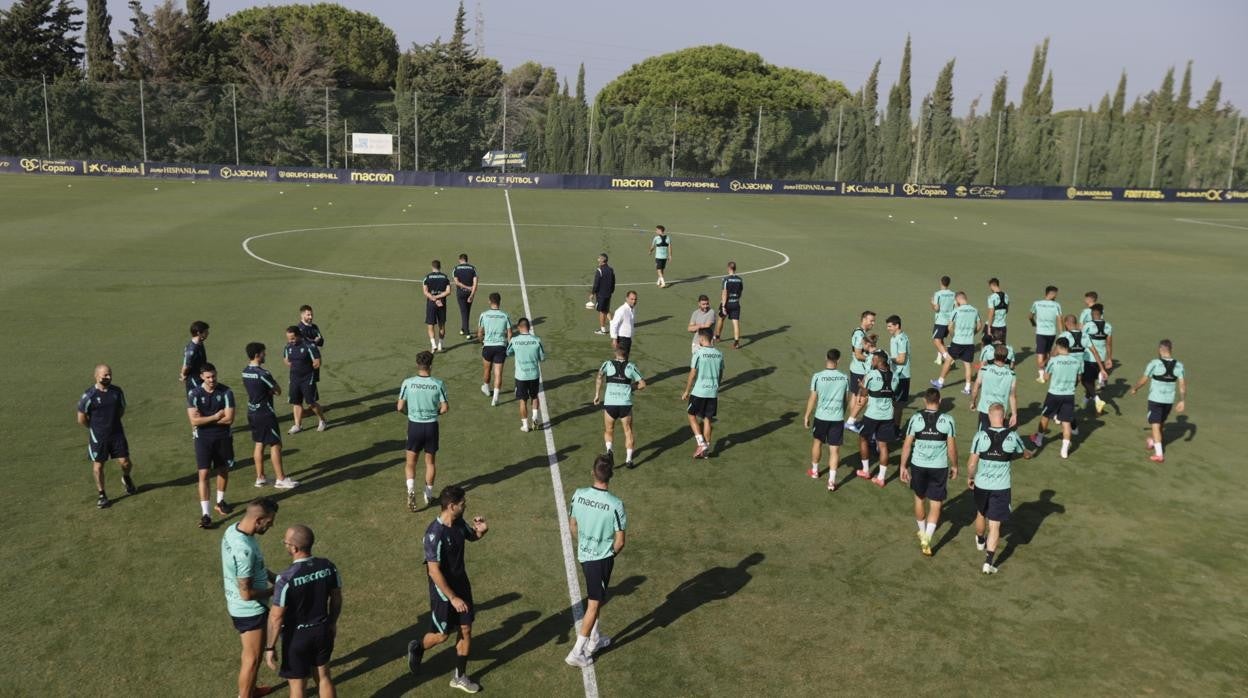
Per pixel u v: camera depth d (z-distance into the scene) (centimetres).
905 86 8825
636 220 4297
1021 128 7225
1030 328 2266
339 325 1997
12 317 1936
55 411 1374
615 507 789
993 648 836
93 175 5553
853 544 1042
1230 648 847
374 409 1452
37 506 1055
